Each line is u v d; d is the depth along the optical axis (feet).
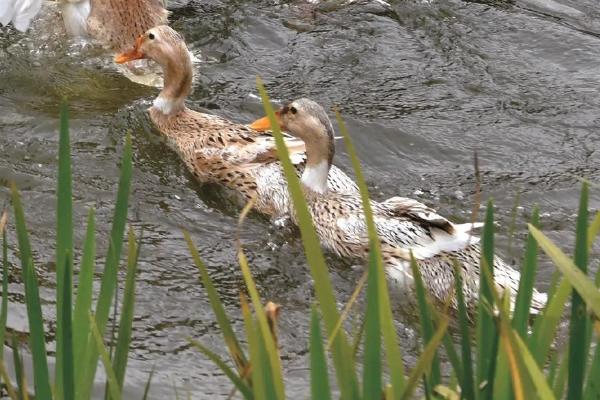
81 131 44.06
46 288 33.12
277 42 52.37
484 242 17.43
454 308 33.91
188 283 34.60
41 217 37.40
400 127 45.98
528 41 53.78
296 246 37.70
